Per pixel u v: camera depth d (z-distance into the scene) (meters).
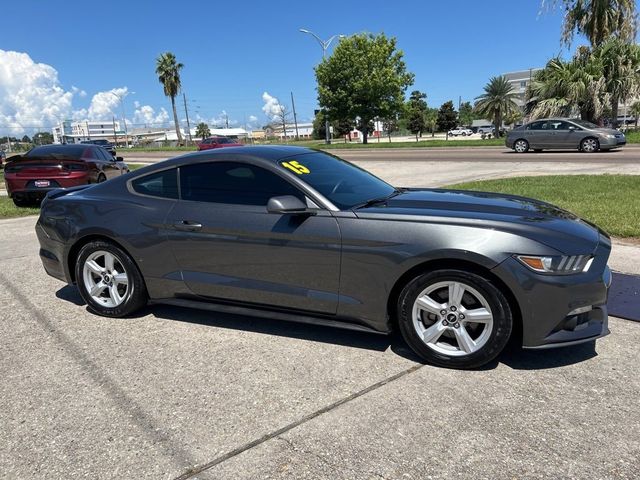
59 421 2.93
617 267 5.37
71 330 4.24
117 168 13.79
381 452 2.57
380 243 3.40
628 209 7.83
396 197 4.07
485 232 3.22
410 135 96.69
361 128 47.72
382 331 3.57
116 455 2.62
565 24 28.62
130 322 4.40
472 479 2.36
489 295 3.22
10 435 2.81
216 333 4.11
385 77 43.56
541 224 3.34
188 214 4.04
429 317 3.45
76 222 4.48
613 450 2.52
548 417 2.81
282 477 2.42
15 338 4.10
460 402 2.99
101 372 3.50
